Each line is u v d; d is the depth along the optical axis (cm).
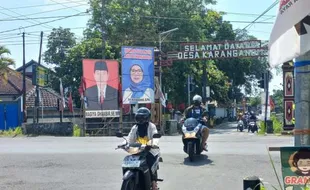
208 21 4316
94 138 2084
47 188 908
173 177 1009
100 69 2853
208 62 4409
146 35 3716
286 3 471
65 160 1254
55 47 4947
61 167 1145
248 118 3894
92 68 2836
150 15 3797
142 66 2952
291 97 2309
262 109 3181
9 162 1226
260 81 2903
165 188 900
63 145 1666
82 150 1484
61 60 4809
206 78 4584
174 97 4234
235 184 934
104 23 3719
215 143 1673
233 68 5978
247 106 8612
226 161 1209
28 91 4041
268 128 2752
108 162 1216
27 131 2573
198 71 4325
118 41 3741
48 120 3803
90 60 2833
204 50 3344
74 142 1808
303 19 463
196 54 3359
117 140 1920
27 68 4953
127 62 2916
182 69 3922
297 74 529
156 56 3130
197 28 3888
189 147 1197
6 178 1013
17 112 3566
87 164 1185
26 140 1950
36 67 3155
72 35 4994
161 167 1130
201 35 3956
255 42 3291
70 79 4084
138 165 721
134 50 2933
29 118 3734
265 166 1133
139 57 2945
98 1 3791
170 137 2089
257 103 8750
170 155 1322
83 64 2820
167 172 1066
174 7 3853
